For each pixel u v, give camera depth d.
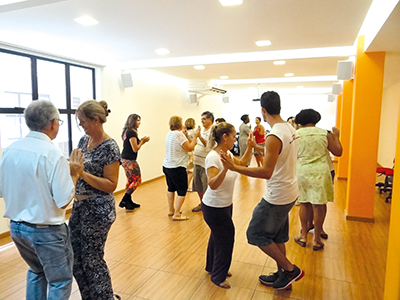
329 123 11.10
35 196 1.56
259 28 3.32
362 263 2.86
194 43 4.00
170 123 4.06
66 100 4.53
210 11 2.79
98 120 1.89
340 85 6.68
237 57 4.94
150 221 4.02
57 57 4.18
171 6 2.66
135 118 4.37
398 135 1.78
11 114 3.67
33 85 3.95
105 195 1.92
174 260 2.92
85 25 3.22
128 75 5.41
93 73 5.07
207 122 4.12
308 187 3.11
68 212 4.38
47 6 2.66
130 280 2.55
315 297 2.31
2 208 3.49
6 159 1.60
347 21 3.08
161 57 4.95
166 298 2.30
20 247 1.69
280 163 2.15
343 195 5.41
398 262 1.72
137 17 2.96
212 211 2.32
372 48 3.52
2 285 2.49
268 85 9.05
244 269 2.75
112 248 3.18
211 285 2.48
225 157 2.01
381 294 2.35
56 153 1.58
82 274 1.99
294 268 2.33
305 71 6.15
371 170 3.94
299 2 2.58
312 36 3.66
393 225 1.81
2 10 2.51
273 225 2.24
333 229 3.75
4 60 3.57
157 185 6.24
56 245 1.63
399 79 6.25
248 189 5.85
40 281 1.80
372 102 3.81
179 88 7.79
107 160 1.87
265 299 2.29
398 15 2.31
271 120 2.25
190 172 5.89
